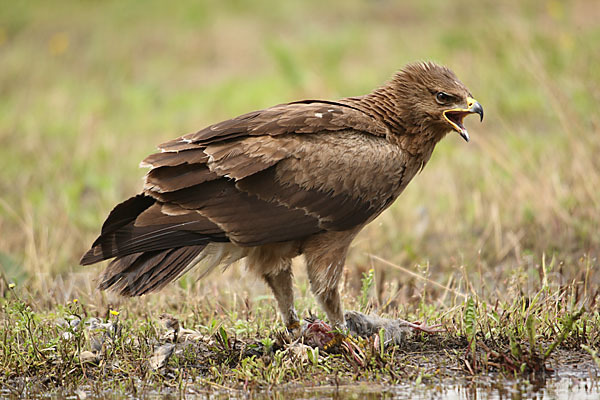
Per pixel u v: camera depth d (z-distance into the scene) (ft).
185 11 105.60
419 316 34.53
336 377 29.01
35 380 29.73
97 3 112.68
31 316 32.35
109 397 28.60
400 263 42.19
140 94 76.38
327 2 107.14
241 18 103.71
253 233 30.25
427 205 48.55
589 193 44.73
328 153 30.83
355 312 32.89
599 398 27.61
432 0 100.32
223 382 29.35
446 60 69.15
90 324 32.32
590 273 38.47
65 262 44.60
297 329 33.27
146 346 31.48
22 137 67.26
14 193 55.36
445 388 28.53
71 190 53.52
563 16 76.38
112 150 61.93
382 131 32.22
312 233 30.99
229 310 36.17
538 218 44.52
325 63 76.43
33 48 95.20
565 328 29.99
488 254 42.70
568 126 49.96
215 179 29.99
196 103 73.92
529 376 29.12
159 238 29.43
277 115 31.24
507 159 49.73
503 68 63.72
